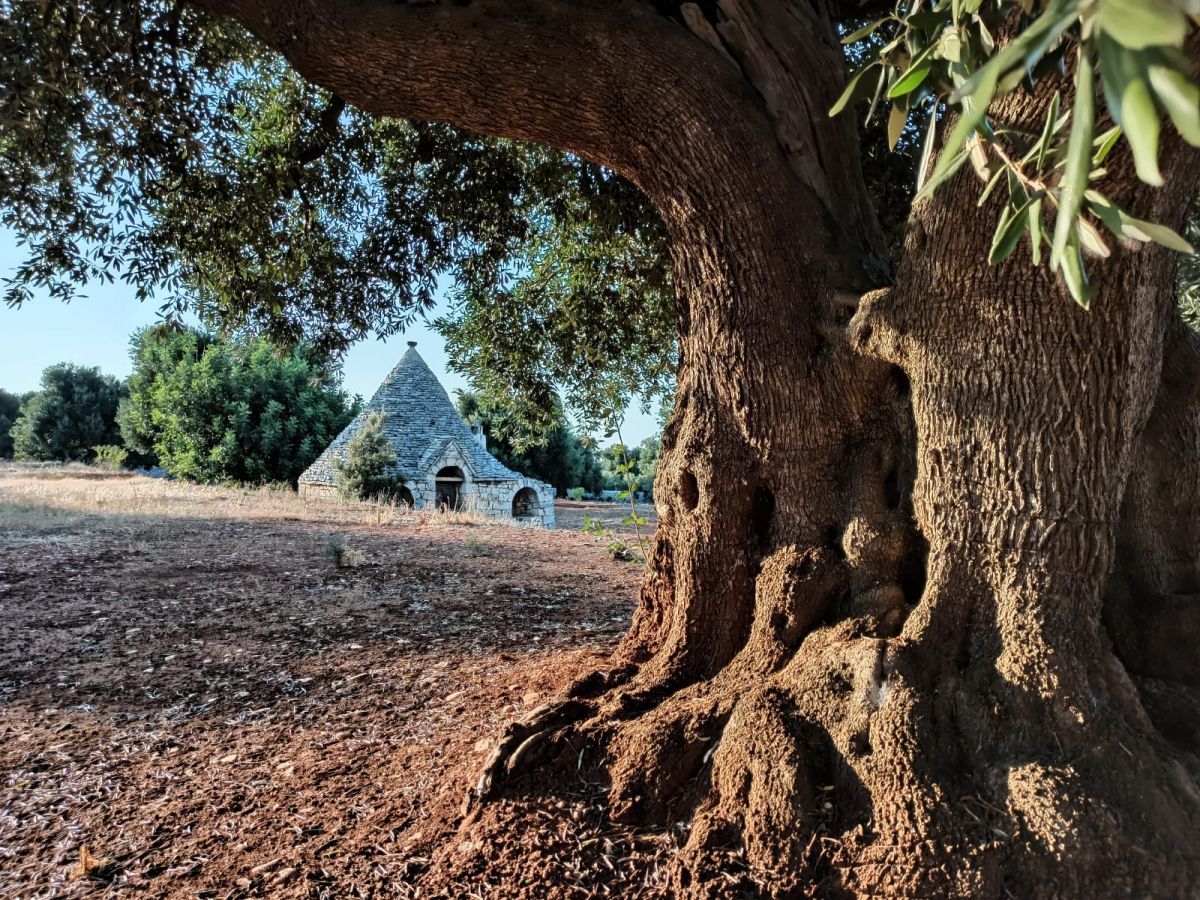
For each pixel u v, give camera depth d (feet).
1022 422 6.88
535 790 7.96
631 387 24.12
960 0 4.00
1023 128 5.79
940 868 5.84
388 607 21.25
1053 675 6.58
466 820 7.88
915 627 7.30
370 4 8.16
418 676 14.62
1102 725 6.34
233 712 13.11
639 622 11.09
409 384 76.64
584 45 7.99
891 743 6.59
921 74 4.01
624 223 17.37
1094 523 6.91
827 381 8.49
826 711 7.23
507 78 8.23
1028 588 6.93
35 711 13.24
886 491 8.58
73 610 20.31
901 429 8.41
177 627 18.93
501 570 28.09
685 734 7.94
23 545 29.12
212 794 9.71
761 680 8.17
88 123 14.19
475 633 18.21
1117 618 7.70
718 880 6.46
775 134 8.86
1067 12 2.00
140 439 102.32
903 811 6.21
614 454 22.04
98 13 12.32
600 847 7.16
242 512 45.24
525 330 22.84
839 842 6.39
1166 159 5.71
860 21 12.81
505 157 18.74
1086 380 6.67
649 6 8.70
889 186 15.29
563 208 19.40
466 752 9.80
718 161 8.25
